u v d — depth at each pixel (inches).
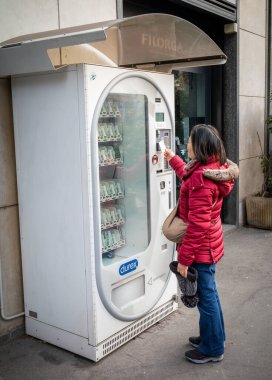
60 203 129.3
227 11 248.7
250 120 289.3
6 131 138.9
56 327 138.4
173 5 223.8
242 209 288.8
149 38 147.4
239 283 190.5
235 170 119.2
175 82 238.7
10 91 138.6
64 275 132.5
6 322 144.2
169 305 158.4
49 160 129.8
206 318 124.8
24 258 143.2
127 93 131.6
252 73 286.5
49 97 126.2
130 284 139.7
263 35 297.6
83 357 133.2
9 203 141.7
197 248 115.3
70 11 154.7
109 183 137.4
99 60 164.1
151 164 142.6
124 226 146.1
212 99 273.7
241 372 124.6
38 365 130.3
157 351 135.9
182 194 120.3
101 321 129.5
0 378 124.4
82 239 125.8
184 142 250.1
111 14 171.8
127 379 122.6
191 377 122.7
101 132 129.5
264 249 239.1
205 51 157.5
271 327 150.6
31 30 142.3
